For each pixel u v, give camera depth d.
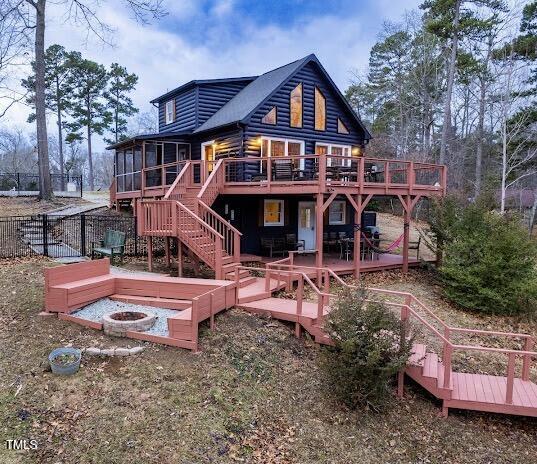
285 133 16.06
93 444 4.74
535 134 24.33
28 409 5.15
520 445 6.09
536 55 23.70
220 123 15.56
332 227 17.38
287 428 5.68
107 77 42.16
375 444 5.70
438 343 8.79
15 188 26.61
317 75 17.00
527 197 31.44
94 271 8.80
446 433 6.16
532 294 10.48
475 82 27.50
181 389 5.86
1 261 10.91
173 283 8.45
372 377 6.12
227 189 13.42
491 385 6.88
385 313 6.23
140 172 16.81
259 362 6.98
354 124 18.28
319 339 7.82
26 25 18.62
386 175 13.14
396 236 21.78
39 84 19.12
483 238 11.32
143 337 6.98
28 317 7.48
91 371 6.03
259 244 15.48
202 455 4.85
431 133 32.81
